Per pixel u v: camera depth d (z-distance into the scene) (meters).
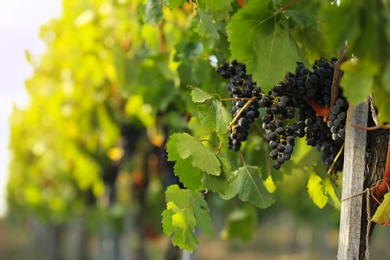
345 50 2.57
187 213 2.92
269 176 3.62
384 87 1.98
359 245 2.65
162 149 5.95
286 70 2.46
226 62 3.17
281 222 30.97
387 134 2.71
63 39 7.49
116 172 8.66
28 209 15.78
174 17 4.71
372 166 2.72
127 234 8.88
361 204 2.63
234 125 2.98
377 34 1.88
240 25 2.45
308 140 2.96
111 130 7.74
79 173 8.67
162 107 5.11
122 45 6.09
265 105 2.83
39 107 8.84
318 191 3.35
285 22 2.50
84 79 7.64
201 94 2.84
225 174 2.76
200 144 2.72
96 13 6.83
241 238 5.61
